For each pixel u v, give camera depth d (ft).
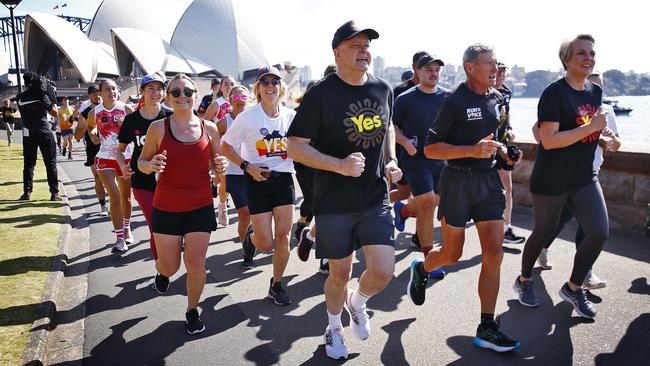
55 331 12.39
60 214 25.14
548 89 11.55
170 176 11.53
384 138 10.20
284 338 11.66
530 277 12.82
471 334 11.44
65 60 257.34
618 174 19.38
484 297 10.77
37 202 28.17
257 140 14.32
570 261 15.94
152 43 249.14
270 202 13.93
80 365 10.66
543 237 12.28
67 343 11.74
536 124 13.41
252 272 16.56
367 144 9.93
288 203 13.67
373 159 10.09
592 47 11.12
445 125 10.97
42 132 28.27
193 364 10.57
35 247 18.71
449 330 11.69
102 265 17.78
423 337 11.39
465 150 10.36
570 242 17.89
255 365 10.43
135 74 263.90
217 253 18.89
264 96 14.30
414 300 12.28
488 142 10.03
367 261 10.02
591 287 13.35
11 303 13.30
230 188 16.96
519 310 12.57
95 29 285.64
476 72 10.64
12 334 11.49
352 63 9.55
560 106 11.42
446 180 11.14
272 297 13.98
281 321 12.62
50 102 28.45
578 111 11.44
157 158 11.09
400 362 10.30
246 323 12.56
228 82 22.43
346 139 9.82
